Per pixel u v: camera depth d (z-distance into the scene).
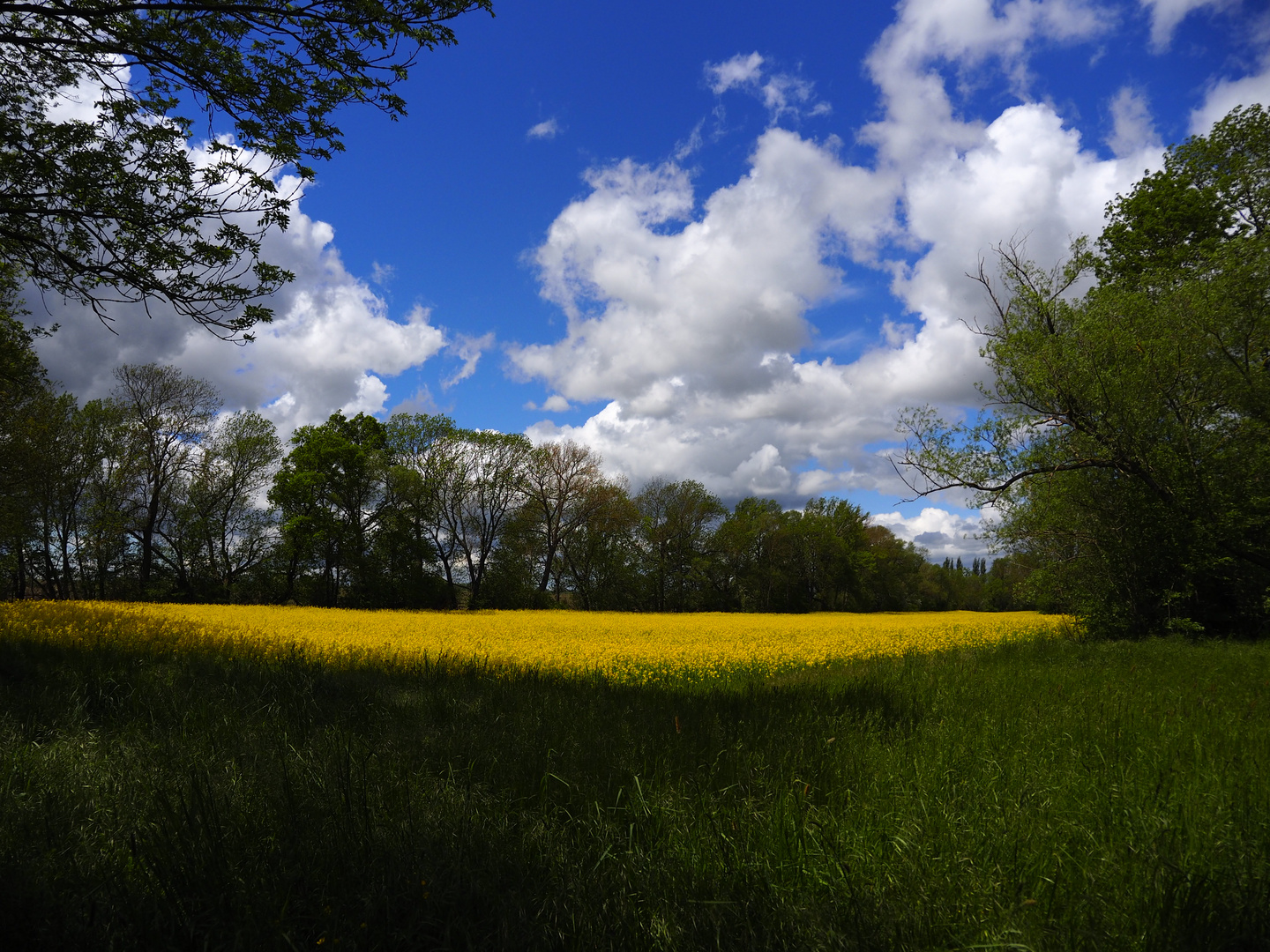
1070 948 2.20
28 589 41.88
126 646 9.74
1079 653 11.97
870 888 2.52
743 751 4.46
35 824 2.82
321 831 2.79
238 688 6.18
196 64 6.52
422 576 45.31
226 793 3.23
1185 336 14.53
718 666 12.93
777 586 64.81
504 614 36.22
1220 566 15.46
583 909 2.33
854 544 71.19
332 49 6.51
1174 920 2.29
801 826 3.01
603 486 52.38
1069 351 15.23
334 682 6.77
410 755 4.11
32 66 7.07
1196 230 21.09
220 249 7.64
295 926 2.16
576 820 3.19
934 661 12.15
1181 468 15.10
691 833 3.03
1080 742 4.75
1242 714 5.98
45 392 22.34
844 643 17.75
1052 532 16.80
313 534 40.44
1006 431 15.91
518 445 50.69
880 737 5.08
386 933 2.14
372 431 48.88
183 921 2.14
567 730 5.13
